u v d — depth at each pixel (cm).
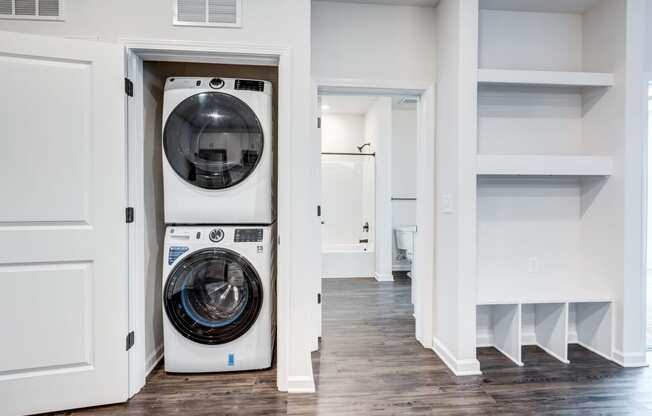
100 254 175
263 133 208
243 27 187
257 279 205
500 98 252
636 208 222
